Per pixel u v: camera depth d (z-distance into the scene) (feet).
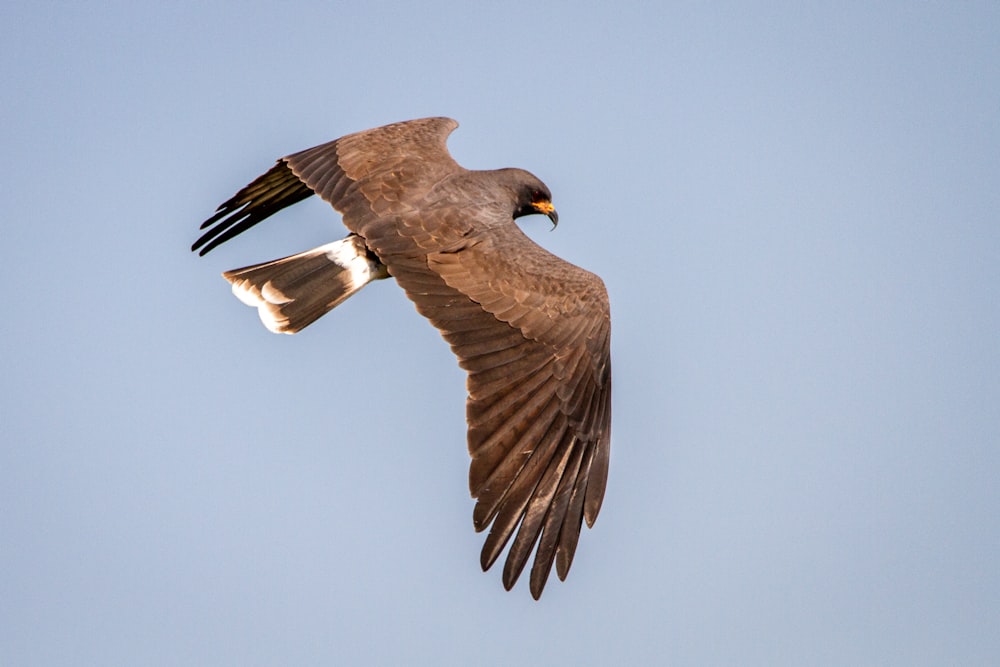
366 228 39.06
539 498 34.65
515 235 39.19
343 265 41.57
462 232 38.75
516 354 36.11
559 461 35.24
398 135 43.55
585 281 37.70
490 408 35.19
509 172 43.70
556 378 36.09
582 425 35.99
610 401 37.01
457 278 37.37
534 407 35.55
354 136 43.37
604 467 36.11
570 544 34.65
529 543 34.17
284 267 41.78
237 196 45.52
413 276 37.68
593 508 35.42
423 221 39.04
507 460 34.63
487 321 36.50
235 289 41.55
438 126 44.83
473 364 35.78
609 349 37.42
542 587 34.04
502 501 34.17
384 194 40.24
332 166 41.93
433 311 36.78
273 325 41.06
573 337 36.68
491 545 33.71
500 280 37.19
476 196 40.81
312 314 41.11
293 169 42.39
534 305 36.81
